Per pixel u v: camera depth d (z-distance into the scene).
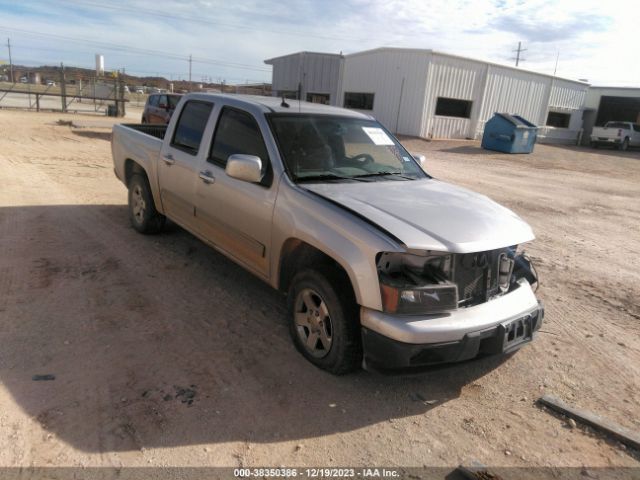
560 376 3.72
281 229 3.70
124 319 4.05
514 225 3.57
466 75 25.31
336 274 3.36
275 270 3.87
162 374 3.36
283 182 3.79
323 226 3.35
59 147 13.74
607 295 5.39
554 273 6.02
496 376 3.68
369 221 3.19
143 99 52.47
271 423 2.97
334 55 27.73
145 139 5.90
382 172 4.39
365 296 3.08
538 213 9.64
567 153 24.75
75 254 5.39
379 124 4.98
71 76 31.27
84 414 2.90
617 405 3.39
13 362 3.34
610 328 4.57
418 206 3.56
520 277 3.90
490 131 22.81
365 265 3.06
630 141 30.33
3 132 16.03
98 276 4.86
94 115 28.06
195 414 2.98
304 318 3.65
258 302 4.56
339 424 3.02
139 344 3.70
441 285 3.09
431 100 24.59
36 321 3.89
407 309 3.02
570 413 3.22
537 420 3.19
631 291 5.55
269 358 3.66
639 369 3.88
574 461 2.83
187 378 3.33
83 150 13.48
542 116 30.22
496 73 26.39
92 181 9.41
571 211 10.07
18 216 6.61
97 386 3.16
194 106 5.17
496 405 3.33
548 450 2.92
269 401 3.17
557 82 30.06
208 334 3.94
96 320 4.00
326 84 28.36
